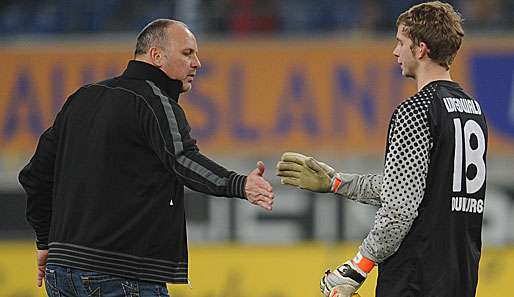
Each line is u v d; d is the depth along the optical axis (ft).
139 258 49.39
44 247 56.03
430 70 47.44
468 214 46.60
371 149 112.98
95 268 49.11
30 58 117.50
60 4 143.23
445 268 45.65
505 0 133.18
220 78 115.14
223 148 114.62
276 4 135.95
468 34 112.68
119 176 49.49
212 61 115.34
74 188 50.11
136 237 49.39
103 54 116.98
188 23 131.23
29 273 113.39
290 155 48.62
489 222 110.42
